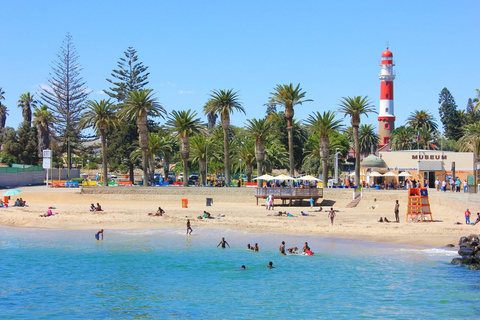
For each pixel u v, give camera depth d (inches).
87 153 5290.4
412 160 3403.1
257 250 1571.1
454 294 1112.2
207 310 1035.3
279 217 2186.3
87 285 1214.9
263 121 3176.7
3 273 1317.7
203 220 2122.3
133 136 4776.1
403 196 2503.7
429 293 1120.8
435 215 2175.2
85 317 1000.9
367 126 6067.9
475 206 1923.0
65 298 1115.9
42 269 1355.8
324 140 3090.6
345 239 1724.9
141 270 1346.0
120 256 1501.0
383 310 1018.7
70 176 4675.2
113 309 1045.8
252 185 3607.3
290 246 1625.2
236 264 1405.0
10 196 2733.8
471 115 6117.1
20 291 1165.7
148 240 1745.8
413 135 5757.9
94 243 1695.4
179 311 1032.8
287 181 3602.4
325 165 3100.4
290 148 3127.5
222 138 4909.0
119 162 4685.0
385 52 6476.4
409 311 1010.7
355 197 2669.8
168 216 2187.5
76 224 2052.2
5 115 5698.8
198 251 1569.9
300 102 3107.8
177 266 1385.3
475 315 984.9
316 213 2321.6
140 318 995.3
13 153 4901.6
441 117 6225.4
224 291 1161.4
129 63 5157.5
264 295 1128.2
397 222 2009.1
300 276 1275.8
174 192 2974.9
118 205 2691.9
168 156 4298.7
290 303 1069.8
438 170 3353.8
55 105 5177.2
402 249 1553.9
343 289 1160.2
